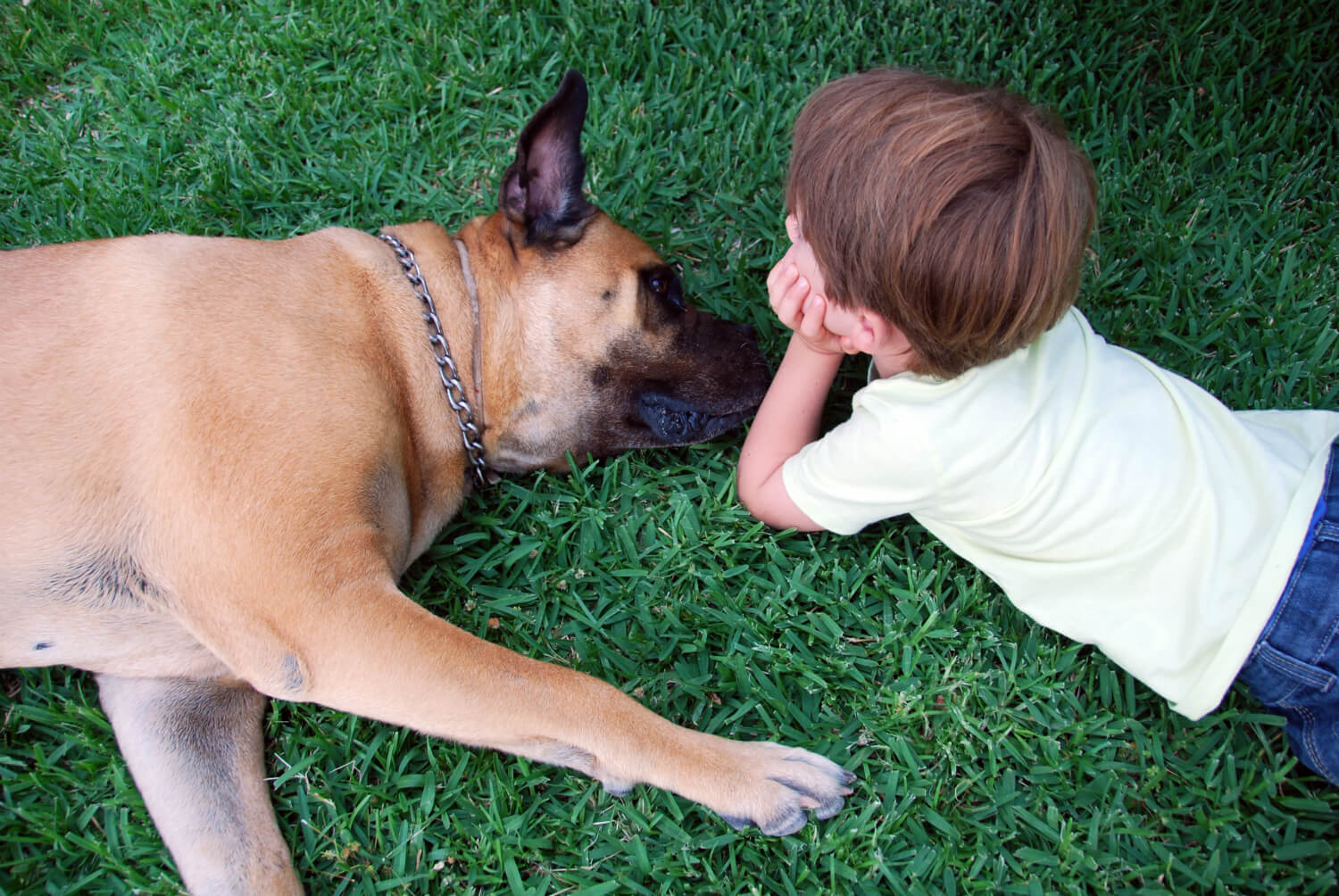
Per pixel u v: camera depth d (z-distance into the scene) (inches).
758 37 134.2
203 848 76.7
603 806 80.4
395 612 75.6
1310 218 114.6
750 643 88.4
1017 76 127.3
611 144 125.7
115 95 130.8
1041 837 78.7
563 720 75.1
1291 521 72.1
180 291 80.3
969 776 81.0
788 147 125.4
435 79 131.3
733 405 100.3
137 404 76.3
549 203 90.7
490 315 92.1
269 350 79.4
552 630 91.2
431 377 89.7
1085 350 80.4
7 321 77.7
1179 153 121.4
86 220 117.5
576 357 93.5
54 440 75.5
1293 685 72.7
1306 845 74.9
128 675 82.1
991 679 85.9
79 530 75.5
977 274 67.9
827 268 75.3
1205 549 73.6
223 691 83.5
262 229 120.2
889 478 80.0
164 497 75.7
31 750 83.0
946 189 67.4
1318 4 129.9
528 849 78.5
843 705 86.0
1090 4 135.9
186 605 76.7
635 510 99.3
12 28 137.4
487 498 101.3
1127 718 82.9
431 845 79.6
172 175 123.2
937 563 93.3
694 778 75.6
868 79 73.8
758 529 93.4
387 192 124.0
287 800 81.8
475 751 83.1
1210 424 77.2
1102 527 76.0
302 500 76.1
